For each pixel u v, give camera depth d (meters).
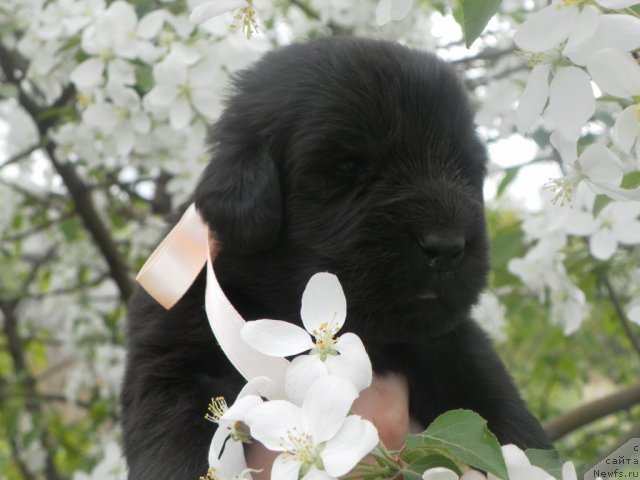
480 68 0.97
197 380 0.50
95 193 1.15
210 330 0.51
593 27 0.33
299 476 0.33
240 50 0.73
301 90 0.51
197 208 0.52
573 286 0.69
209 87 0.72
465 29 0.34
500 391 0.57
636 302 0.62
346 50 0.53
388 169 0.49
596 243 0.62
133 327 0.55
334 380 0.34
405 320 0.47
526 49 0.33
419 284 0.46
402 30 0.93
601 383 1.66
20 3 0.88
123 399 0.54
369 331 0.48
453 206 0.46
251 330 0.35
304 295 0.36
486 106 0.75
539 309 0.99
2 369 1.51
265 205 0.50
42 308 1.33
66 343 1.23
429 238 0.45
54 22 0.78
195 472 0.46
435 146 0.49
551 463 0.37
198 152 0.83
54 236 1.25
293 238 0.50
